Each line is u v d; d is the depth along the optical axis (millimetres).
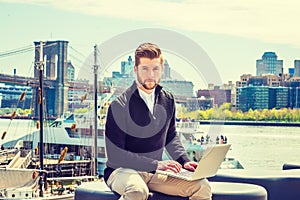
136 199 2533
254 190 2795
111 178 2658
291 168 3645
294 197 3105
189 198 2707
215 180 3217
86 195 2721
